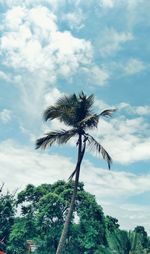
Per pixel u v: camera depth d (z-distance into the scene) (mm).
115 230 32344
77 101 31094
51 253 70812
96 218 72312
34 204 79562
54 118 30984
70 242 71312
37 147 30672
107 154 30016
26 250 75000
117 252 31359
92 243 68938
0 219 81688
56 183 81875
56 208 71625
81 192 73938
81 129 30469
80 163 30703
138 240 31672
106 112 29797
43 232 71062
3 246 75125
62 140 30578
